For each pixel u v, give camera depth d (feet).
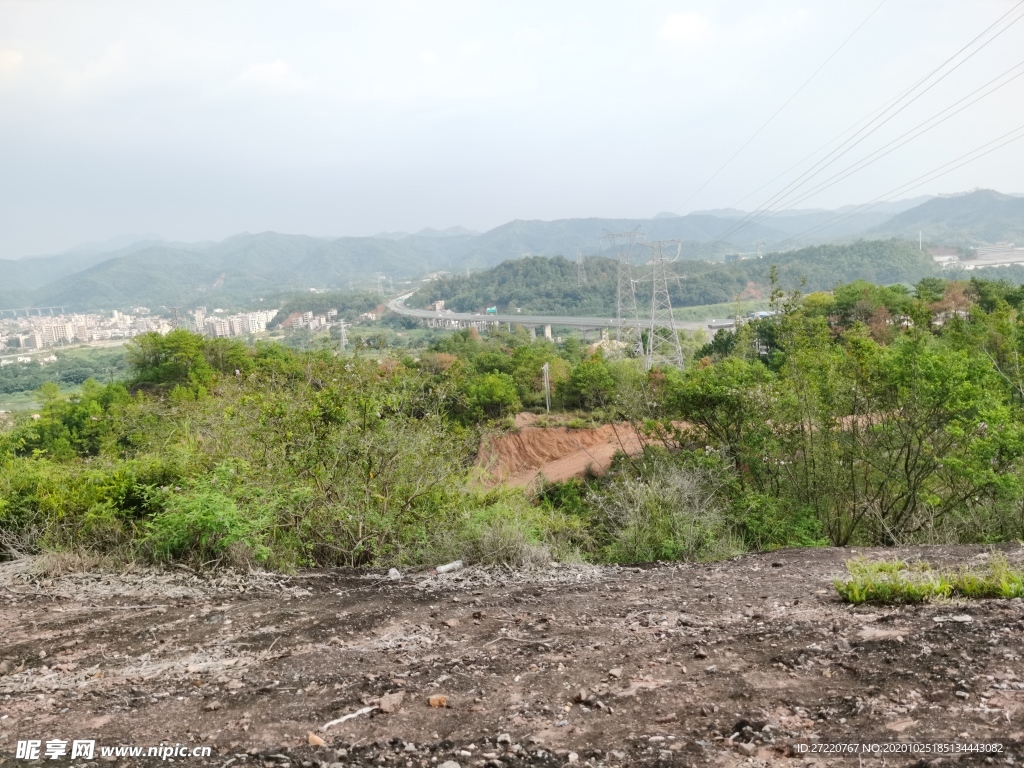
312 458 25.05
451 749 8.34
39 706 10.12
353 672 11.39
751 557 22.04
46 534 20.77
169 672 11.66
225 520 19.19
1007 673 9.25
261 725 9.28
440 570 20.15
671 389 38.65
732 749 8.01
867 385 33.65
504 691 10.35
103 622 14.70
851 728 8.25
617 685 10.43
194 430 31.04
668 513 25.94
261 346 167.32
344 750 8.36
